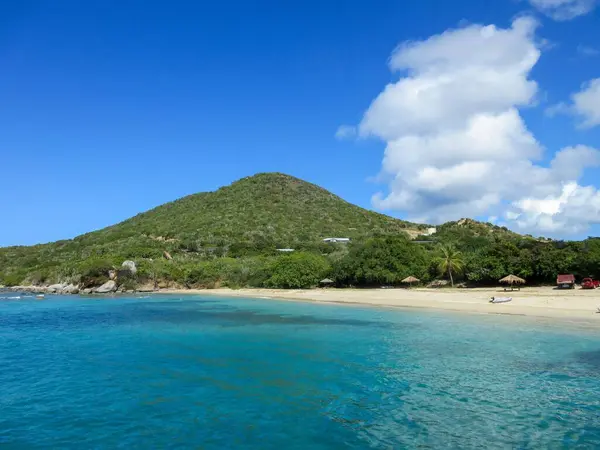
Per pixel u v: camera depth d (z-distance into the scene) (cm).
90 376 2220
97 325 4278
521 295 5866
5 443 1416
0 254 15325
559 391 1900
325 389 1956
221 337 3403
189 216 18500
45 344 3189
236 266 11044
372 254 8800
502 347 2812
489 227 18225
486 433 1464
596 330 3369
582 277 6875
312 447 1363
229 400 1814
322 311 5300
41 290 10306
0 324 4416
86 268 10181
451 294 6500
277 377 2161
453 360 2488
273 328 3872
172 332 3722
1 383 2098
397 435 1452
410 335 3347
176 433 1479
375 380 2092
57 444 1405
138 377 2188
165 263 11269
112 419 1616
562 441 1398
